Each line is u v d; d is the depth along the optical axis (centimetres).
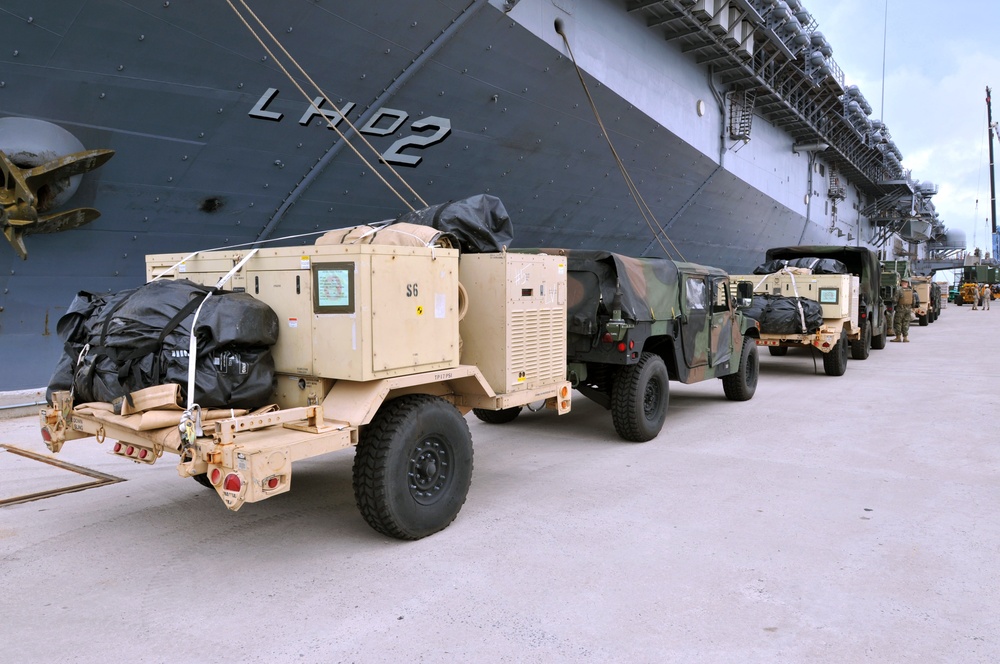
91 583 350
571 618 309
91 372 368
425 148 917
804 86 1956
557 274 525
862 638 291
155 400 331
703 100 1474
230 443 324
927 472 552
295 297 382
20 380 732
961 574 356
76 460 584
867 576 353
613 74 1102
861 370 1227
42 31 577
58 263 716
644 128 1243
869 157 2997
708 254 2003
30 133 622
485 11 807
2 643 290
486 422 762
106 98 646
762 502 476
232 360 346
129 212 732
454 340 423
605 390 691
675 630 298
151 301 355
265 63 703
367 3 712
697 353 748
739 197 1852
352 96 796
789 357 1443
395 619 309
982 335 1997
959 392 962
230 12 643
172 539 410
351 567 368
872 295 1423
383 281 368
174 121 696
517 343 478
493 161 1029
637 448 639
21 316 716
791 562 371
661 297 668
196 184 757
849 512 454
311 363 377
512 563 372
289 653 281
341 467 579
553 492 501
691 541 402
